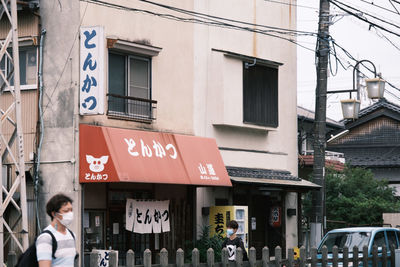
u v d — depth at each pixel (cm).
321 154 1864
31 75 1628
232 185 1850
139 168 1578
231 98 1933
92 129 1554
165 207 1720
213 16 1861
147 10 1741
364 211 2517
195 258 1142
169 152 1698
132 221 1625
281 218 2122
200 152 1795
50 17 1603
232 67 1945
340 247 1631
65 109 1566
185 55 1850
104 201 1630
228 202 1948
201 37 1903
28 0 1591
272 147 2127
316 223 1850
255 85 2022
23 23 1625
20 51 1648
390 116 3828
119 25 1667
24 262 739
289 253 1286
